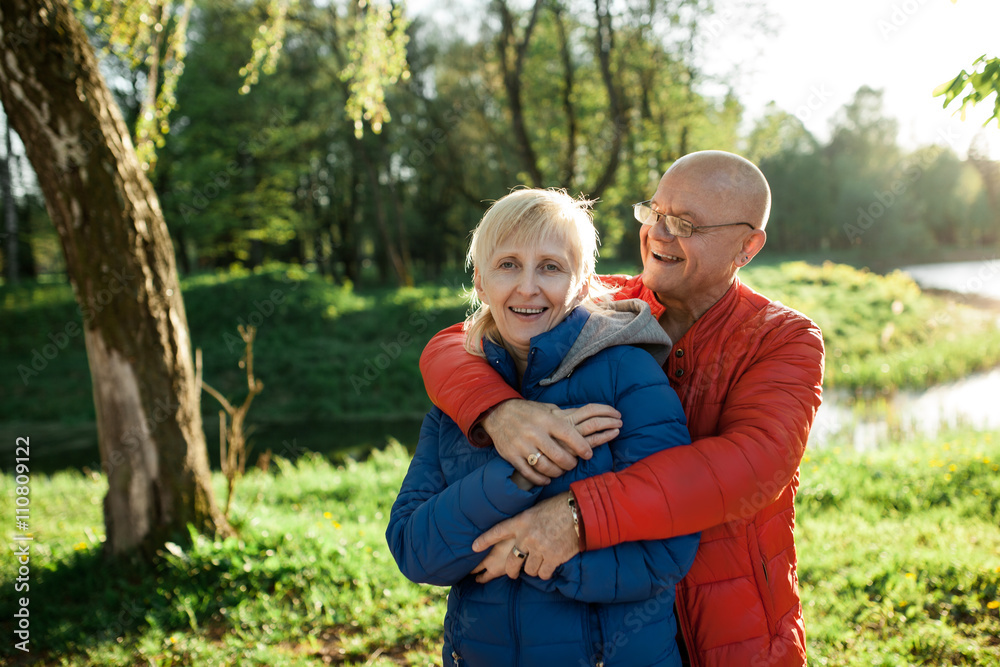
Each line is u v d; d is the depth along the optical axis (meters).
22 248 26.33
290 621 3.55
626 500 1.21
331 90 22.92
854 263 34.06
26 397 13.96
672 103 13.84
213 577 3.92
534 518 1.25
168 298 4.19
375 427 11.94
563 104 14.80
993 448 5.94
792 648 1.52
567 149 15.88
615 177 14.90
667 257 1.66
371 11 5.86
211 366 14.72
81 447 11.03
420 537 1.33
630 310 1.55
